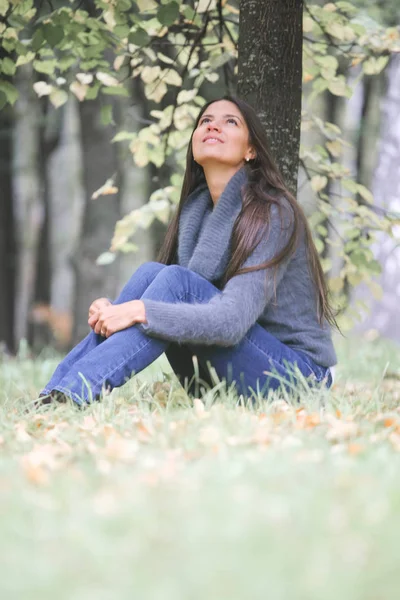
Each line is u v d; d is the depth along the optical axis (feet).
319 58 35.58
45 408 22.76
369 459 15.51
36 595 9.51
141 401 23.95
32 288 103.65
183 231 26.71
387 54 36.42
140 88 70.59
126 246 39.22
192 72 36.29
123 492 13.48
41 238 101.81
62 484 14.02
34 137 93.91
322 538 11.05
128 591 9.61
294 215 25.30
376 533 11.11
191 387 26.30
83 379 22.56
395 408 24.03
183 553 10.65
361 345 59.16
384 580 9.68
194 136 26.94
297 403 23.53
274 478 13.93
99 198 76.69
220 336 23.18
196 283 24.39
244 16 30.58
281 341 25.70
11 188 97.40
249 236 24.66
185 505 12.56
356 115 80.79
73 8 32.53
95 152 75.97
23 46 32.07
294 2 30.32
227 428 19.02
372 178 81.00
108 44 33.01
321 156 37.09
